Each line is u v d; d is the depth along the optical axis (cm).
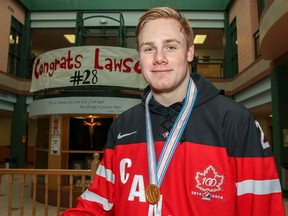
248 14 1059
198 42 1606
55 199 620
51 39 1557
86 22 1285
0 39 1169
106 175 121
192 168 98
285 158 761
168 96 113
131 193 105
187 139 103
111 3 1287
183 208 96
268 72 864
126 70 664
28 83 1311
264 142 102
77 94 657
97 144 679
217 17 1314
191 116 108
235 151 100
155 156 107
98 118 689
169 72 108
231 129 101
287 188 734
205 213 94
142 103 123
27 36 1339
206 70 1391
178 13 112
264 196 95
